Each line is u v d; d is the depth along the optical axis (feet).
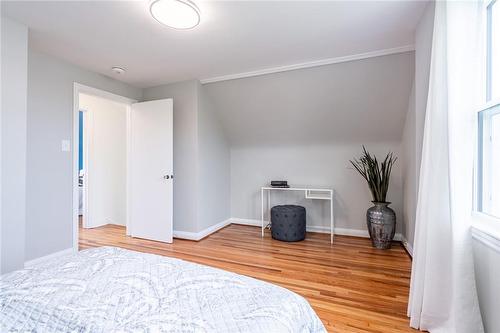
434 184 4.66
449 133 4.17
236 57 8.83
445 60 4.52
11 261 6.37
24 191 6.61
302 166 12.82
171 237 10.73
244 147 13.91
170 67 9.66
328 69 9.41
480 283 4.00
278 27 6.84
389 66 8.73
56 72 8.69
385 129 10.81
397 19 6.47
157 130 11.03
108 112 14.25
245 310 2.66
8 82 6.31
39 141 8.19
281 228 10.90
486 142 4.40
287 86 10.38
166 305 2.72
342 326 5.12
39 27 6.77
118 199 14.07
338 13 6.20
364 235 11.64
